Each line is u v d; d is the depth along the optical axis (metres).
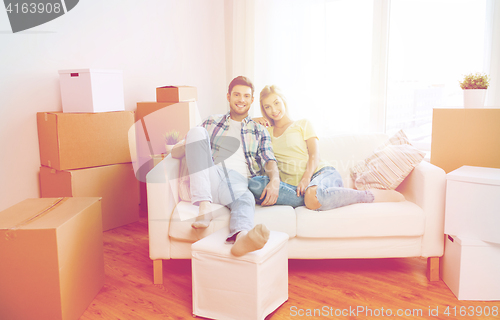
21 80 2.33
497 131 1.92
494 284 1.56
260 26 3.09
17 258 1.34
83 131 2.33
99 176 2.42
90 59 2.66
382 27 2.76
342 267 1.95
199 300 1.50
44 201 1.67
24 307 1.37
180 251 1.73
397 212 1.68
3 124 2.27
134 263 2.02
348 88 2.92
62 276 1.36
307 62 2.96
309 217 1.69
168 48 3.18
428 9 2.62
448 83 2.63
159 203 1.70
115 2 2.77
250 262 1.36
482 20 2.45
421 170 1.75
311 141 2.02
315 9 2.88
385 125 2.89
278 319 1.47
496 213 1.52
